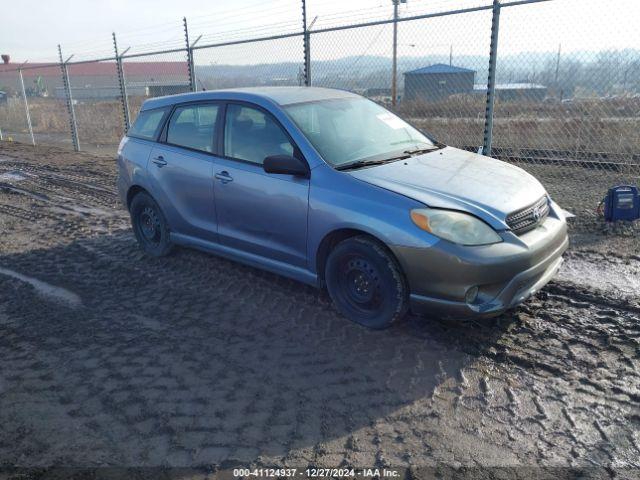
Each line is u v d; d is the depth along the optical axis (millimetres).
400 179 3912
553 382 3264
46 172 11523
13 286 5129
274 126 4422
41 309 4594
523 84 9297
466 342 3754
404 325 4027
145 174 5434
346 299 4051
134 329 4172
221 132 4797
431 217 3523
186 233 5277
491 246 3504
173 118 5316
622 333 3760
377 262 3740
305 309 4379
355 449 2777
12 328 4266
